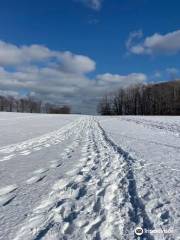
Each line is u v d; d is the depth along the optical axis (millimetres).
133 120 38719
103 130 21094
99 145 12031
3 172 6684
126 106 115312
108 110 123250
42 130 20188
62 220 3814
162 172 6680
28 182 5773
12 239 3238
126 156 9047
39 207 4312
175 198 4691
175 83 99375
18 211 4148
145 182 5742
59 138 15062
